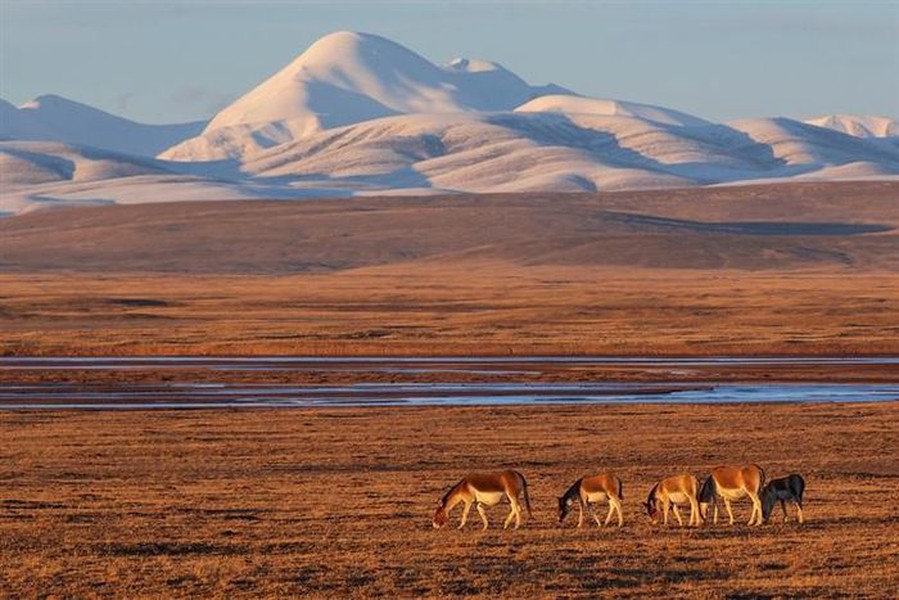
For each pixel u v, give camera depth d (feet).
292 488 323.16
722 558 227.61
